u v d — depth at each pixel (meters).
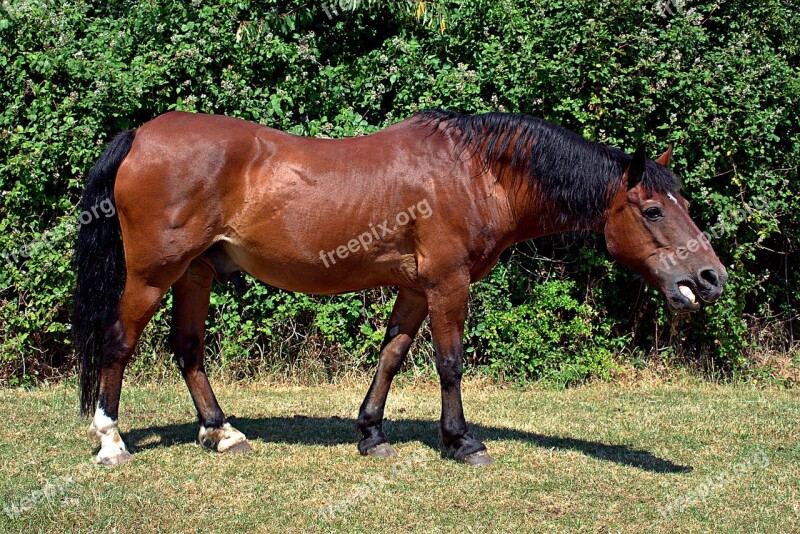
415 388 7.02
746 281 7.34
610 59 6.75
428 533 3.56
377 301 7.12
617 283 7.48
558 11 7.13
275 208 4.41
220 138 4.39
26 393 6.50
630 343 7.63
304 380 7.11
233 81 6.66
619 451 4.97
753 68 7.16
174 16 6.88
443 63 7.23
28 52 6.61
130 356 4.53
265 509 3.81
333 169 4.44
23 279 6.66
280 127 6.89
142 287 4.41
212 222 4.42
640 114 6.88
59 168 6.69
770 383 7.35
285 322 7.08
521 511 3.84
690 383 7.34
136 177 4.31
